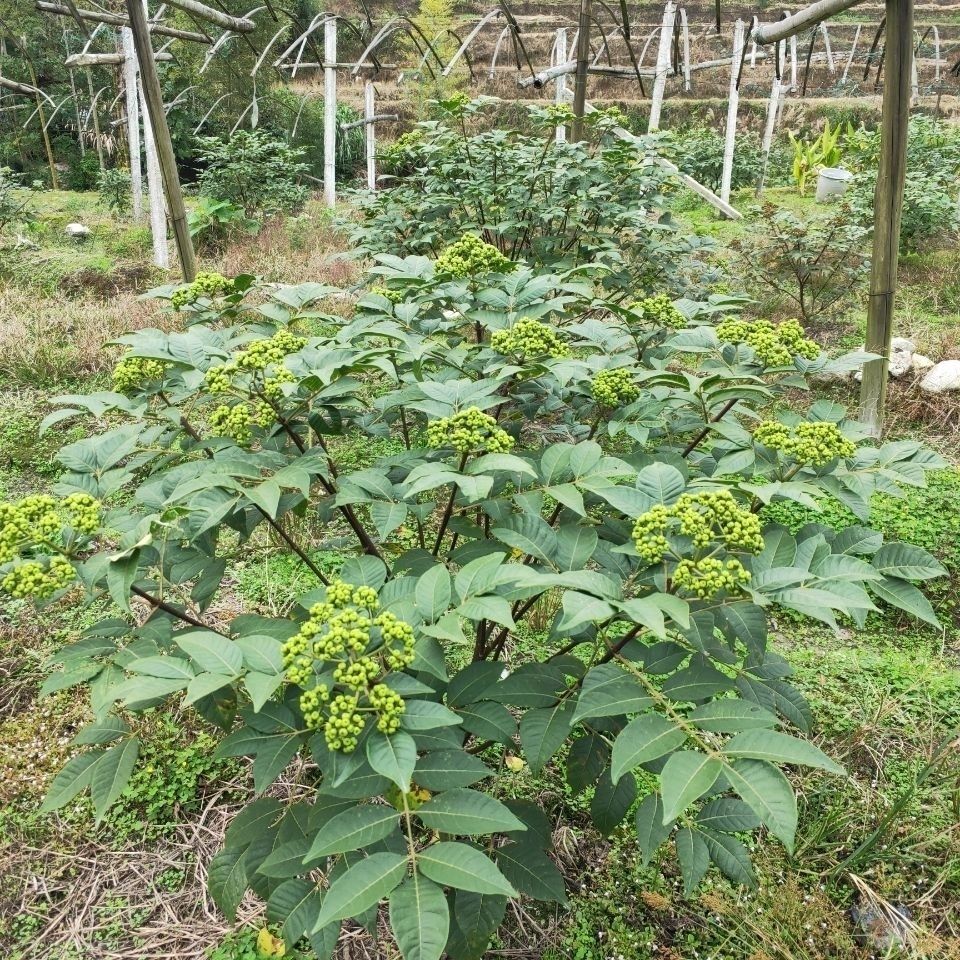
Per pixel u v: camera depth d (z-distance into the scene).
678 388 2.58
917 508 4.38
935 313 7.52
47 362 5.96
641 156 5.59
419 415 2.94
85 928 2.38
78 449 2.08
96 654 1.98
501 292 2.61
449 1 15.92
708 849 1.90
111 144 14.54
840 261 7.19
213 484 1.81
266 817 2.09
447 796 1.53
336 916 1.34
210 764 2.87
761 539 1.68
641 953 2.33
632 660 1.83
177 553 2.18
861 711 3.16
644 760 1.42
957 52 23.62
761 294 7.74
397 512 2.04
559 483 1.97
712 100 21.25
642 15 26.06
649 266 5.56
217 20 5.62
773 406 3.63
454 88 16.41
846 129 19.30
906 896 2.49
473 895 1.90
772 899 2.39
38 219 10.76
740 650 3.41
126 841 2.65
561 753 2.88
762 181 13.80
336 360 2.12
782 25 5.48
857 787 2.80
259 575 3.82
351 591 1.69
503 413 2.63
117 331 6.53
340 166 16.61
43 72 15.40
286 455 2.22
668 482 1.85
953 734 2.78
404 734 1.47
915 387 5.66
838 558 1.73
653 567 1.76
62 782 1.96
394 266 2.79
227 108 15.41
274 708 1.81
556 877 1.99
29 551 1.85
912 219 8.61
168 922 2.40
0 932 2.37
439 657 1.64
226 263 8.77
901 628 3.77
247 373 2.15
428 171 5.60
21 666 3.33
